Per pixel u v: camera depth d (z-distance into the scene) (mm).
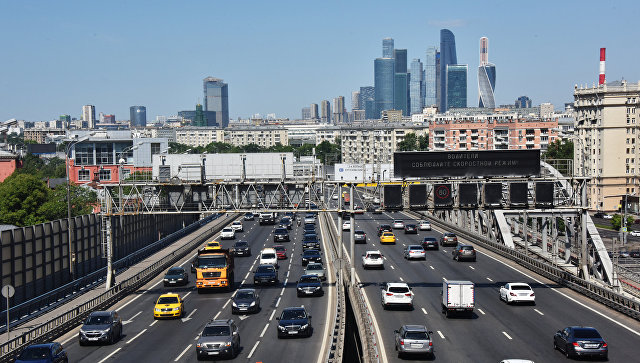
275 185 59125
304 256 71062
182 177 62656
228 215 142625
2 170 148750
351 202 56812
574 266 69562
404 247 86000
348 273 62062
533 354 34906
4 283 45719
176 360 34344
